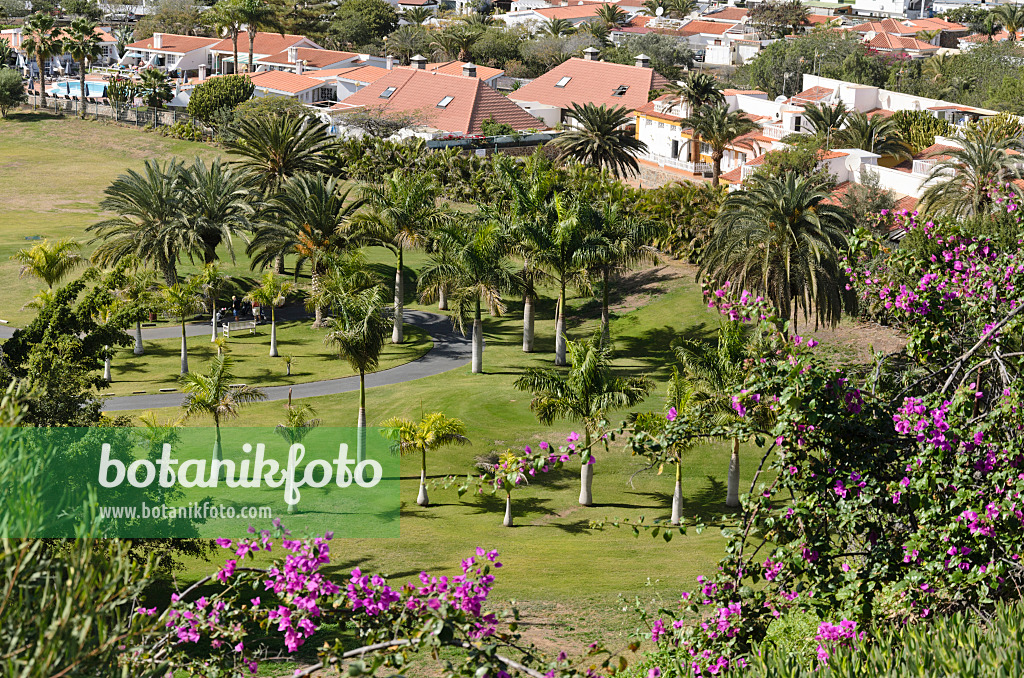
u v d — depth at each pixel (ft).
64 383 81.15
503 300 222.28
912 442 33.22
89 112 417.28
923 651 26.94
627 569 92.68
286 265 242.99
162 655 30.76
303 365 178.91
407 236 193.57
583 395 119.85
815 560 31.83
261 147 242.37
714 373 106.73
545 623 72.43
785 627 33.60
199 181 209.77
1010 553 30.01
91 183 339.57
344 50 604.90
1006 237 48.83
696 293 203.51
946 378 39.11
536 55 531.50
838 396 32.60
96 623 22.06
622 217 184.44
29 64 590.96
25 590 21.57
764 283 141.38
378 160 300.61
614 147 280.31
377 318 130.21
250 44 522.88
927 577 30.22
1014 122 247.91
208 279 180.86
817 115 281.33
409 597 29.66
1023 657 26.03
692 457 131.75
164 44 562.66
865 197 211.41
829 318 151.84
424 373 175.73
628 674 33.99
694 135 308.81
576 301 215.10
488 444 137.18
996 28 609.01
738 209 157.58
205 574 87.71
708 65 576.61
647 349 186.80
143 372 172.45
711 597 32.27
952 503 30.58
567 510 117.29
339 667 28.53
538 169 219.82
